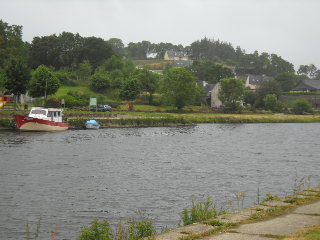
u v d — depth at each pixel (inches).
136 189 991.6
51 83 3777.1
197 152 1743.4
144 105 4665.4
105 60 6422.2
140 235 525.3
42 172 1182.9
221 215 558.9
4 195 901.8
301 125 3806.6
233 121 4072.3
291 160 1524.4
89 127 2891.2
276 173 1235.9
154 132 2768.2
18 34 5846.5
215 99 5664.4
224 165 1389.0
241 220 522.0
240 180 1119.6
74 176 1138.0
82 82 5457.7
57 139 2138.3
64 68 5821.9
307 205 602.5
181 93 4407.0
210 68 7357.3
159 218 753.0
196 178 1143.0
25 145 1822.1
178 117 3641.7
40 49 6230.3
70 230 681.0
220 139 2357.3
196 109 4783.5
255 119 4188.0
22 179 1077.8
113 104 4338.1
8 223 709.9
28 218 741.9
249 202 871.1
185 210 611.5
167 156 1598.2
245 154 1696.6
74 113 3238.2
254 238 440.5
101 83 5088.6
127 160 1467.8
